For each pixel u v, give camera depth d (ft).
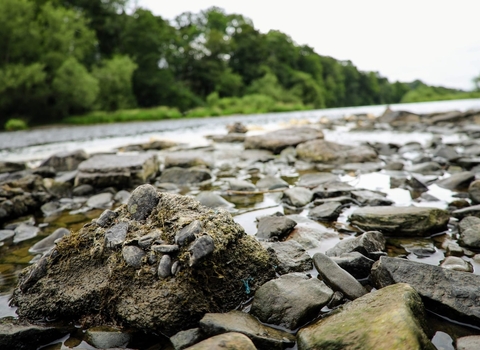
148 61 189.78
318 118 96.58
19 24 115.55
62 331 7.50
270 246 10.15
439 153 25.40
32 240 12.89
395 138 41.22
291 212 14.56
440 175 19.94
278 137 32.60
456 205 14.21
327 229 12.39
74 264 8.63
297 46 358.43
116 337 7.16
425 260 9.74
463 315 6.93
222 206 15.44
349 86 376.68
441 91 418.92
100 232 9.02
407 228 11.34
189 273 7.48
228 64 264.93
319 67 333.42
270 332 6.94
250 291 8.39
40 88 120.57
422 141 37.32
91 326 7.68
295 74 278.67
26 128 110.73
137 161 22.45
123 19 193.06
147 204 9.42
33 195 17.22
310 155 26.76
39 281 8.45
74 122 126.62
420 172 20.81
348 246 10.07
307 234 11.66
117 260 8.15
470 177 16.93
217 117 139.44
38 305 8.07
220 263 8.14
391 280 8.05
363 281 8.87
